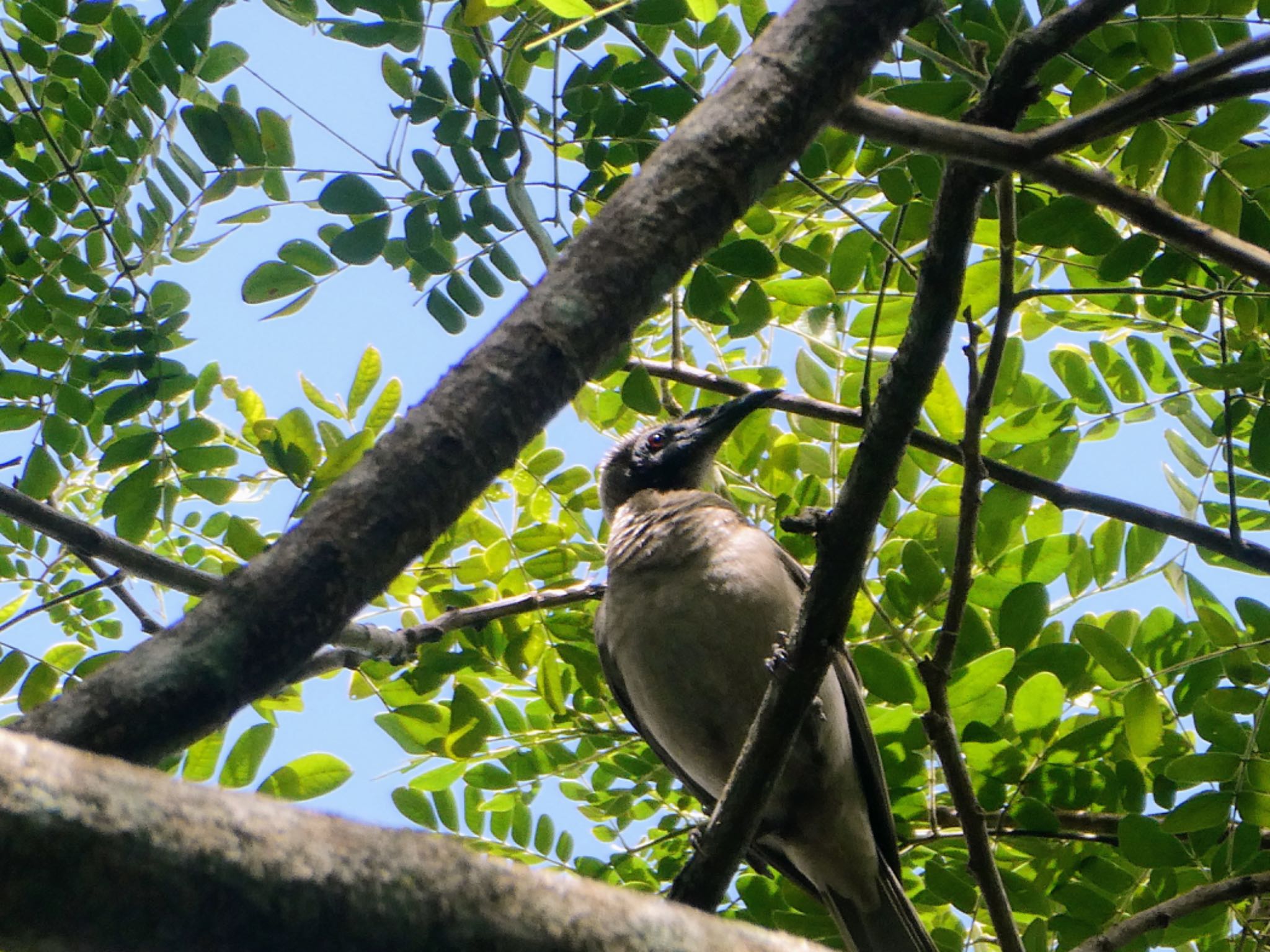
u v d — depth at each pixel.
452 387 4.93
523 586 10.72
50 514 7.71
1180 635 9.41
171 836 2.86
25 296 9.10
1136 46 7.75
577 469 10.88
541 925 3.16
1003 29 8.01
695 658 9.86
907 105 7.76
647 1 8.13
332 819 3.14
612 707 10.87
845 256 9.40
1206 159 7.91
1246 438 9.89
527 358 4.97
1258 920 9.45
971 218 6.11
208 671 4.29
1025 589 9.15
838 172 9.10
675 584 9.98
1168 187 7.93
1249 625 9.12
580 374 5.07
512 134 8.32
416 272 8.77
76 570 10.53
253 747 8.98
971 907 9.27
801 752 9.66
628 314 5.19
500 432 4.88
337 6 8.09
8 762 2.78
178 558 10.60
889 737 9.50
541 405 4.98
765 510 11.31
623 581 10.24
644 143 8.60
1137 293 7.82
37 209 8.97
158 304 9.19
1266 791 8.55
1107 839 8.96
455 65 8.30
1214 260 6.16
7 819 2.70
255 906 2.91
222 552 10.03
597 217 5.40
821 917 10.14
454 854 3.20
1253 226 7.95
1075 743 9.05
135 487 8.82
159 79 8.42
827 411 10.14
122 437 9.22
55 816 2.75
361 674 10.23
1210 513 10.26
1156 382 10.01
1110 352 10.08
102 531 7.84
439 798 10.35
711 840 7.79
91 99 8.63
